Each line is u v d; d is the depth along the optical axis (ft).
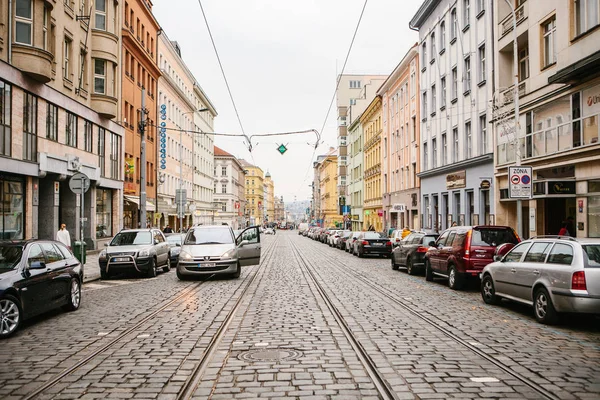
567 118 65.36
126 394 18.07
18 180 70.33
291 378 19.85
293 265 82.38
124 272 69.41
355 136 249.14
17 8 69.10
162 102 159.33
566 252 31.71
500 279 38.47
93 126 97.04
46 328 30.68
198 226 64.49
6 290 28.12
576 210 63.67
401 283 56.08
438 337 27.53
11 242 32.83
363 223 223.30
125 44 116.98
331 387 18.67
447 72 111.55
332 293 46.57
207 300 42.06
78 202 92.07
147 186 139.95
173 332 28.89
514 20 62.75
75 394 18.10
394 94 162.81
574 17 61.00
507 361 22.49
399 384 18.98
